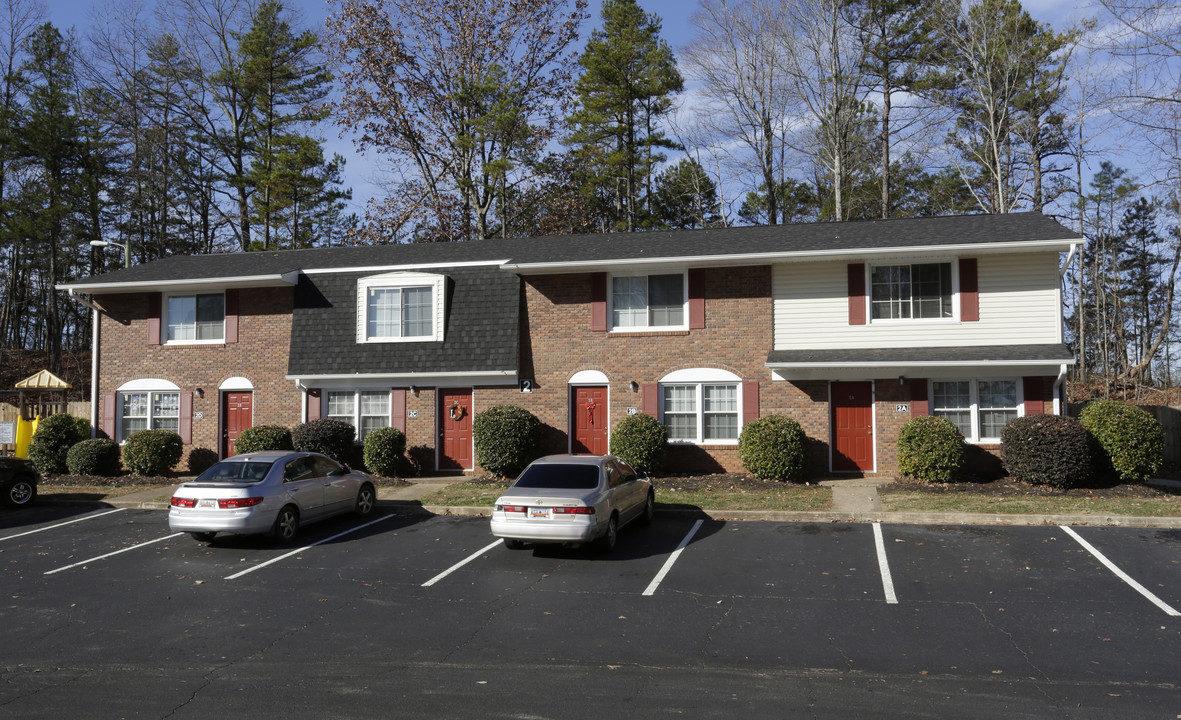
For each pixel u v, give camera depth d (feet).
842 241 62.80
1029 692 22.04
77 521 52.80
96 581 36.99
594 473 41.60
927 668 24.11
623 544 42.45
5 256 154.10
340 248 82.07
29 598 34.22
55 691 23.21
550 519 38.58
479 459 62.95
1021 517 44.96
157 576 37.68
